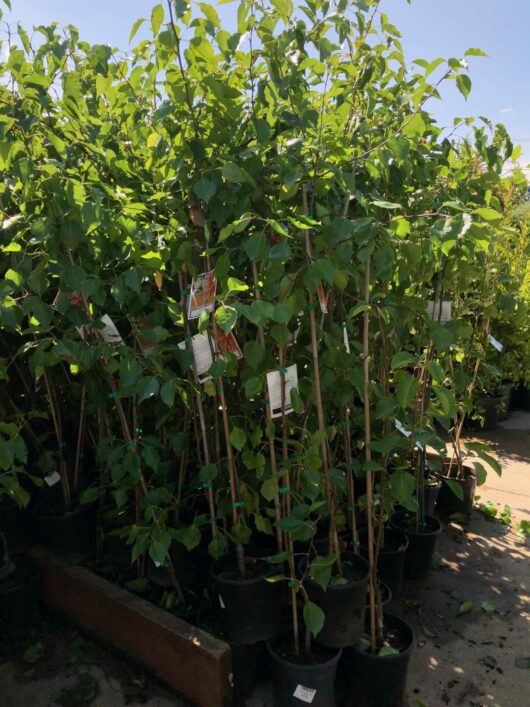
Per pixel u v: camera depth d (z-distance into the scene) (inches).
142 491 98.5
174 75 72.7
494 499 155.4
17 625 101.0
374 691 79.8
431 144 97.6
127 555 103.8
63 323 96.6
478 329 157.4
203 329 68.2
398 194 90.3
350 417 99.6
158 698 85.9
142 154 93.7
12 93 77.1
